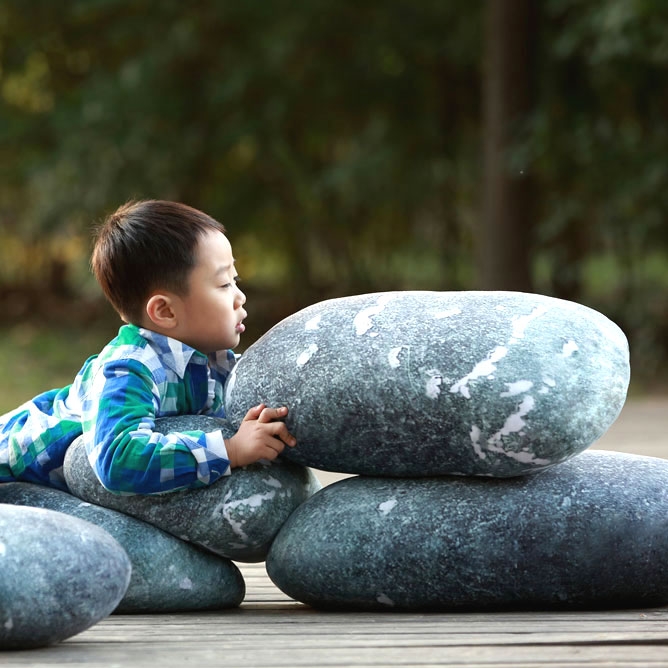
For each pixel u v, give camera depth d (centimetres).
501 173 1376
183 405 359
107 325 1897
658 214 1388
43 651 277
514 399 317
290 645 282
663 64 1322
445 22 1598
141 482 331
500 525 328
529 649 273
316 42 1634
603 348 331
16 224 2092
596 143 1373
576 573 327
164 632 303
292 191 1766
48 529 282
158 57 1622
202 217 362
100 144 1647
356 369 331
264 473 350
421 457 333
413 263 1905
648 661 259
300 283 1920
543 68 1431
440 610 335
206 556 351
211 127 1672
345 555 335
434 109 1680
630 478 338
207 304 354
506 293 345
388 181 1644
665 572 331
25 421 372
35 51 1805
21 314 2080
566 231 1537
